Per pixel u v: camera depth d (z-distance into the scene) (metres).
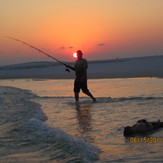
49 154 3.27
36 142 3.84
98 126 4.89
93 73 27.34
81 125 5.05
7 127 4.97
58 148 3.48
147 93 9.57
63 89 13.24
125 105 7.21
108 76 21.34
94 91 11.44
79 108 7.21
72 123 5.27
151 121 5.04
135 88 11.57
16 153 3.38
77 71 8.62
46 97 10.12
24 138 4.10
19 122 5.35
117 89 11.65
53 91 12.47
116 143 3.79
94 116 5.90
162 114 5.67
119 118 5.52
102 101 8.35
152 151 3.32
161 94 9.06
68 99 9.34
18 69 45.78
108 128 4.71
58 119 5.74
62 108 7.33
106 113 6.19
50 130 4.52
